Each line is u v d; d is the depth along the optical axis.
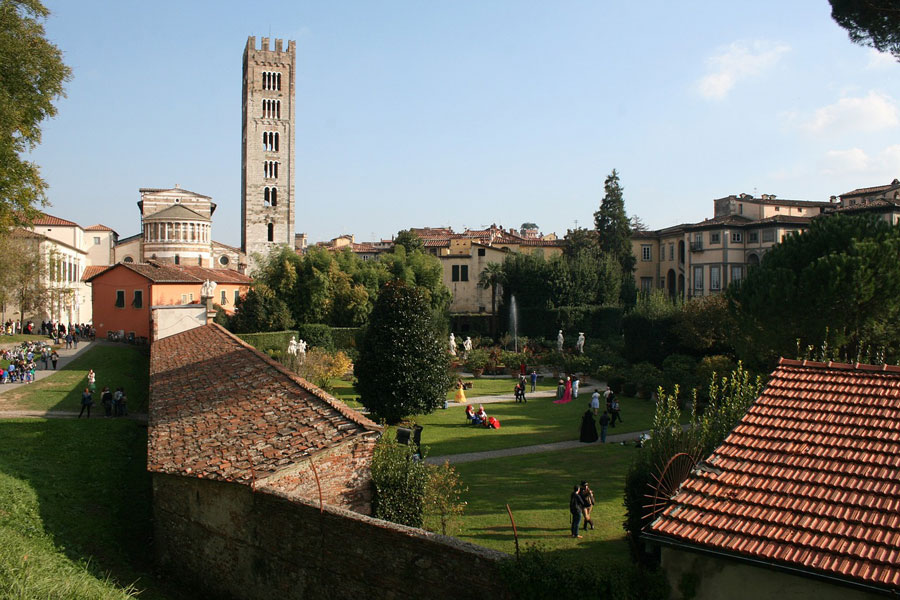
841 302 30.27
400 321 34.22
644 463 15.20
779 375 13.25
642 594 9.79
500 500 21.77
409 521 16.44
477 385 52.59
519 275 80.25
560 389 44.72
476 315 84.06
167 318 44.69
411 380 33.72
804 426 11.59
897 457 10.20
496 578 10.27
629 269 90.25
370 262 76.75
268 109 104.88
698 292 79.12
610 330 76.69
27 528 15.73
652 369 46.88
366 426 16.20
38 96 35.78
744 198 82.50
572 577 9.70
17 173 34.34
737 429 11.96
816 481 10.16
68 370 43.66
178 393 23.80
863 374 12.55
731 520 9.80
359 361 34.94
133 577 15.09
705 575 9.65
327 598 12.45
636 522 14.73
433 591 10.97
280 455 15.20
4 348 50.94
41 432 26.53
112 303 61.72
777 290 31.97
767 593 9.13
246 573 14.09
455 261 90.88
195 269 73.19
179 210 92.44
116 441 26.53
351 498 15.81
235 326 57.94
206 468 15.23
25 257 61.53
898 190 72.44
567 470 25.89
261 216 104.50
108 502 19.55
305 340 58.22
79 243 88.31
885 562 8.36
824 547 8.83
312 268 65.12
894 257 29.75
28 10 35.19
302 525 12.91
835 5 26.89
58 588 10.96
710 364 41.75
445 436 32.78
